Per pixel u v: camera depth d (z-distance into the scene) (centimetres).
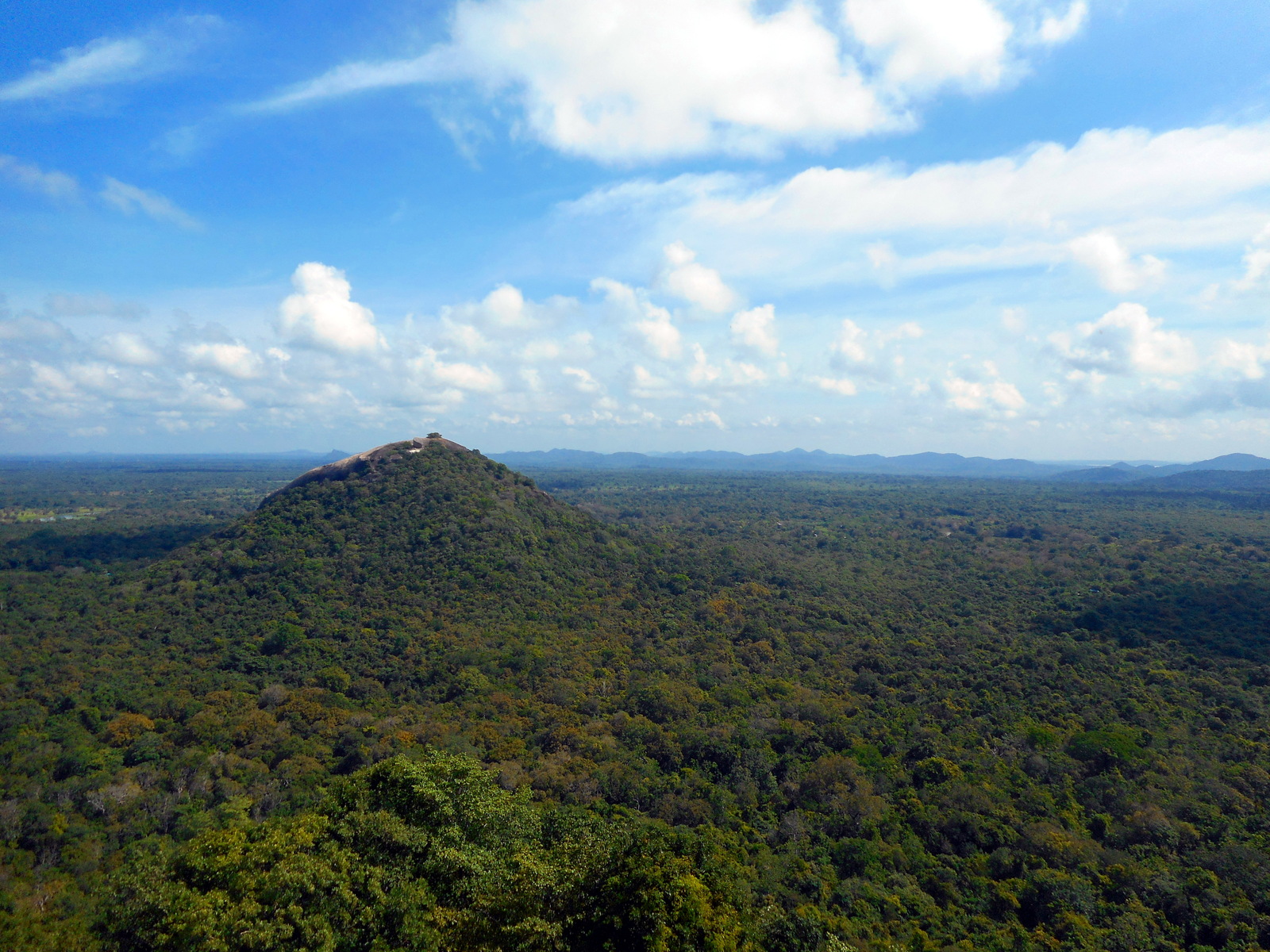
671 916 1712
